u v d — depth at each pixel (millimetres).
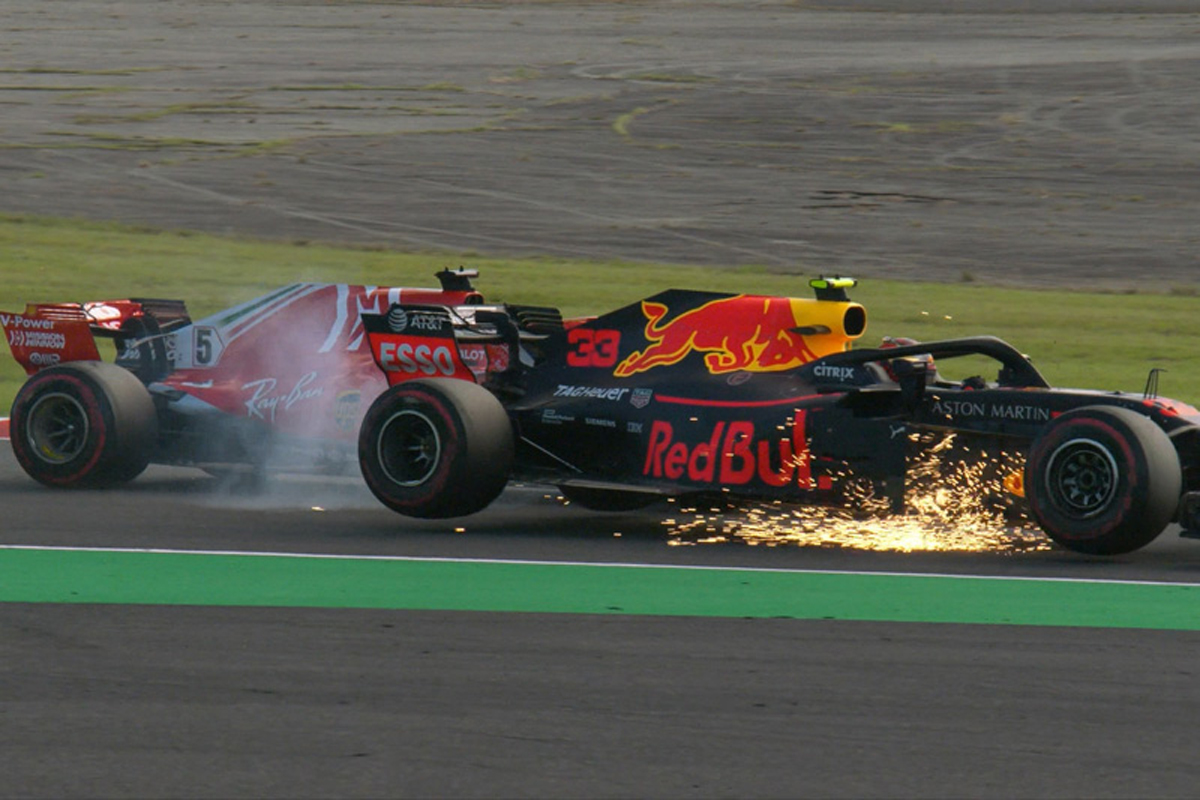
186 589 23453
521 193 113062
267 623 21328
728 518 30234
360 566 25266
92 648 19953
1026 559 26266
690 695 18094
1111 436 24938
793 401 27688
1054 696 18141
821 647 20250
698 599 23047
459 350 31031
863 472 26938
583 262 85125
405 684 18438
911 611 22328
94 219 97500
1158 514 24734
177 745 16266
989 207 110438
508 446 28328
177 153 126375
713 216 105000
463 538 27969
